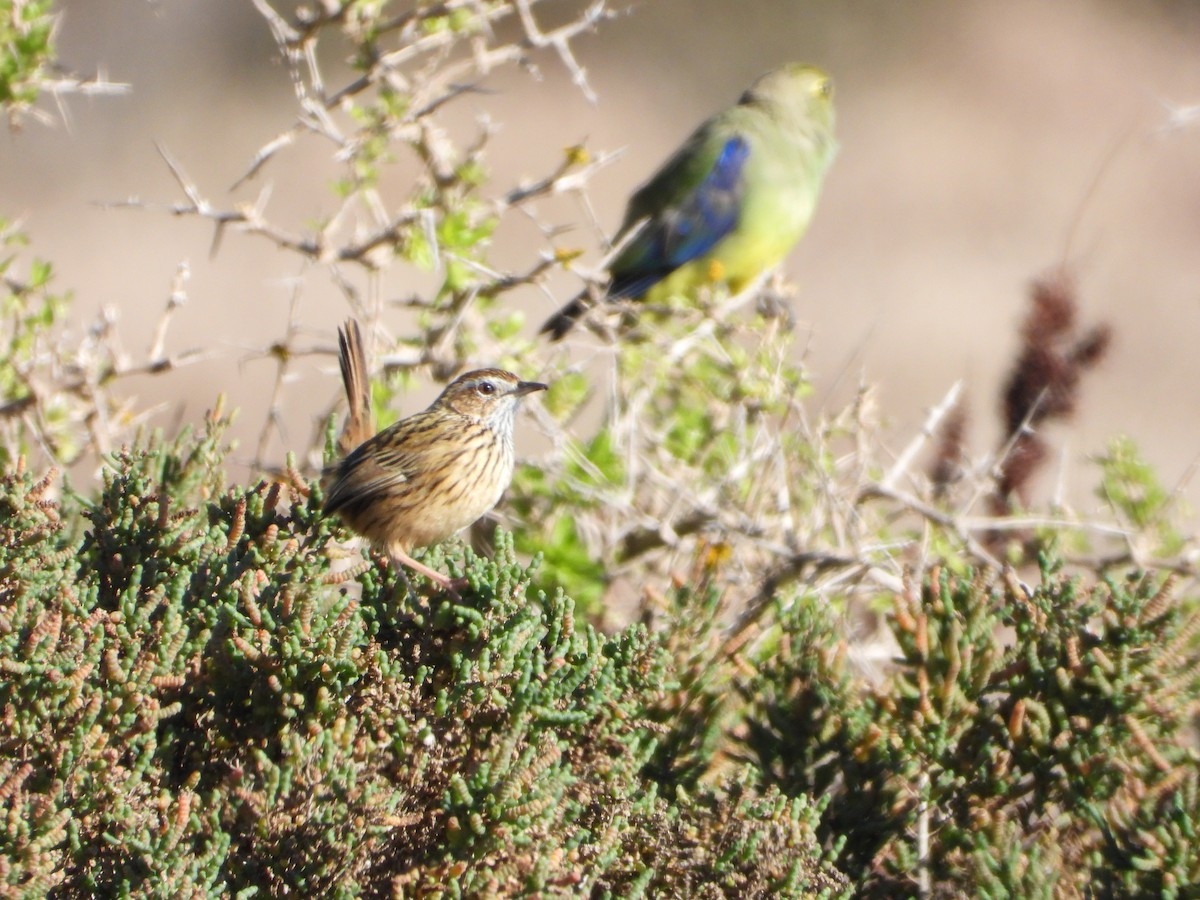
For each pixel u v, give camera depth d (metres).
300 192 30.12
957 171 34.88
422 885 6.62
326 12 11.31
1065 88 38.34
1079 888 7.45
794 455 10.87
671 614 8.66
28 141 30.69
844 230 32.69
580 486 10.53
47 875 6.25
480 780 6.76
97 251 27.50
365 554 9.36
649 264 15.03
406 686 7.23
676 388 12.23
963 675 7.98
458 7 11.53
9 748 6.64
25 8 11.02
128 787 6.67
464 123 33.62
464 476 9.51
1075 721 7.71
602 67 37.09
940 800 7.91
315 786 6.68
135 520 7.86
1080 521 11.27
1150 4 41.94
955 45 39.84
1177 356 28.34
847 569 9.84
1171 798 7.58
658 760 8.16
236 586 7.46
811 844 7.25
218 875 6.65
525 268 28.00
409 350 11.54
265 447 11.09
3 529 7.41
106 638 6.97
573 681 7.30
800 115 15.53
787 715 8.26
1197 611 8.29
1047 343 11.83
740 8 38.81
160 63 32.78
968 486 11.57
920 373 27.25
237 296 26.59
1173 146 36.25
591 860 6.93
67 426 10.59
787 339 11.95
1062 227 33.19
